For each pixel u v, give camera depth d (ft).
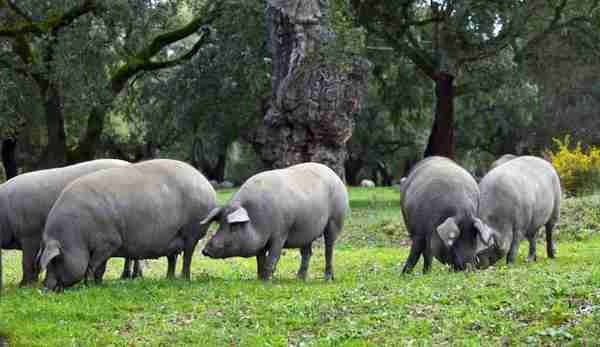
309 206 48.42
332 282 48.52
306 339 34.04
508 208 51.21
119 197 45.19
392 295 39.52
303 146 90.22
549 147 183.42
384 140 194.59
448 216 47.11
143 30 111.75
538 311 33.94
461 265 46.47
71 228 44.19
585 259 55.36
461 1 108.58
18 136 133.90
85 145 113.19
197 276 50.03
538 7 110.11
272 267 47.29
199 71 121.70
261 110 116.57
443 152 120.88
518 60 120.26
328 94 87.35
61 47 100.12
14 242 50.26
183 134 168.66
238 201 46.62
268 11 90.74
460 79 137.18
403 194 52.37
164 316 38.83
